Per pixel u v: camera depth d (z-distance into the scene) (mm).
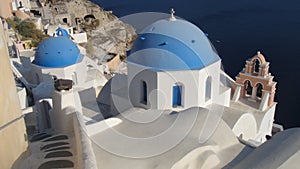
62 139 10383
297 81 44188
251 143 11641
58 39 22172
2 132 6672
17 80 19703
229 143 11281
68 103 11625
